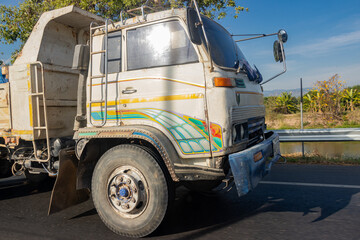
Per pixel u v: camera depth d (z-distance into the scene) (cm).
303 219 396
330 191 513
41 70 455
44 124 463
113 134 367
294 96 2127
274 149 446
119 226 363
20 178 720
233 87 370
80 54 410
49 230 390
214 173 349
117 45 404
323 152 1001
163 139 351
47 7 1083
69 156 421
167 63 371
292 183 572
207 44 346
